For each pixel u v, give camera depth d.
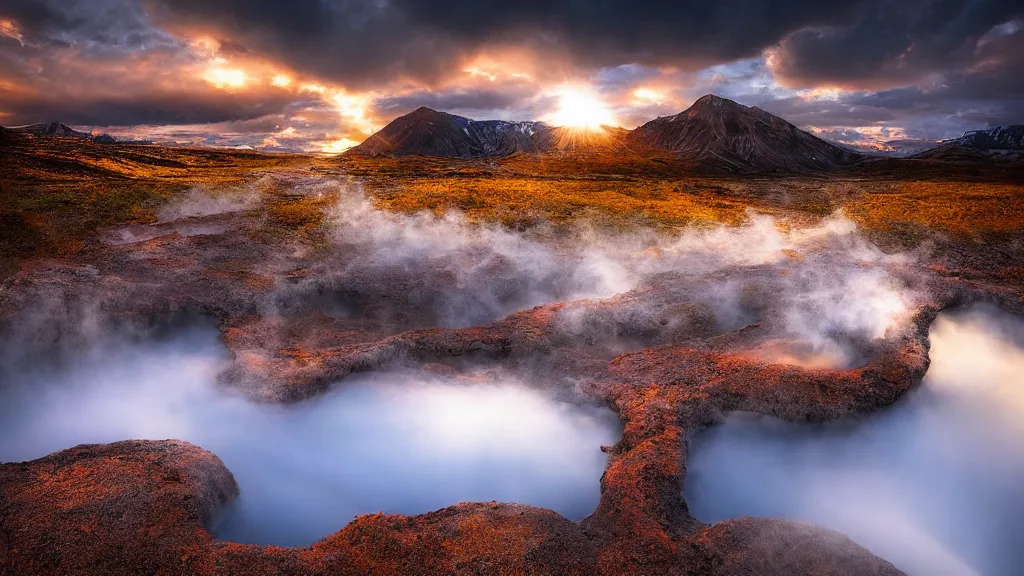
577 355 14.15
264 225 28.53
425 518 8.30
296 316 17.22
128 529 7.73
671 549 7.68
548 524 8.09
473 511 8.41
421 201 37.94
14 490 8.35
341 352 13.97
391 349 14.15
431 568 7.32
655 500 8.65
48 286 16.78
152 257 20.67
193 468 9.16
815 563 7.50
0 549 7.34
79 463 9.10
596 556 7.61
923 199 43.59
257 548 7.57
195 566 7.26
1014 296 17.34
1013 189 52.16
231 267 20.53
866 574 7.35
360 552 7.58
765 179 78.94
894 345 13.89
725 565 7.45
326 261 22.23
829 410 11.77
